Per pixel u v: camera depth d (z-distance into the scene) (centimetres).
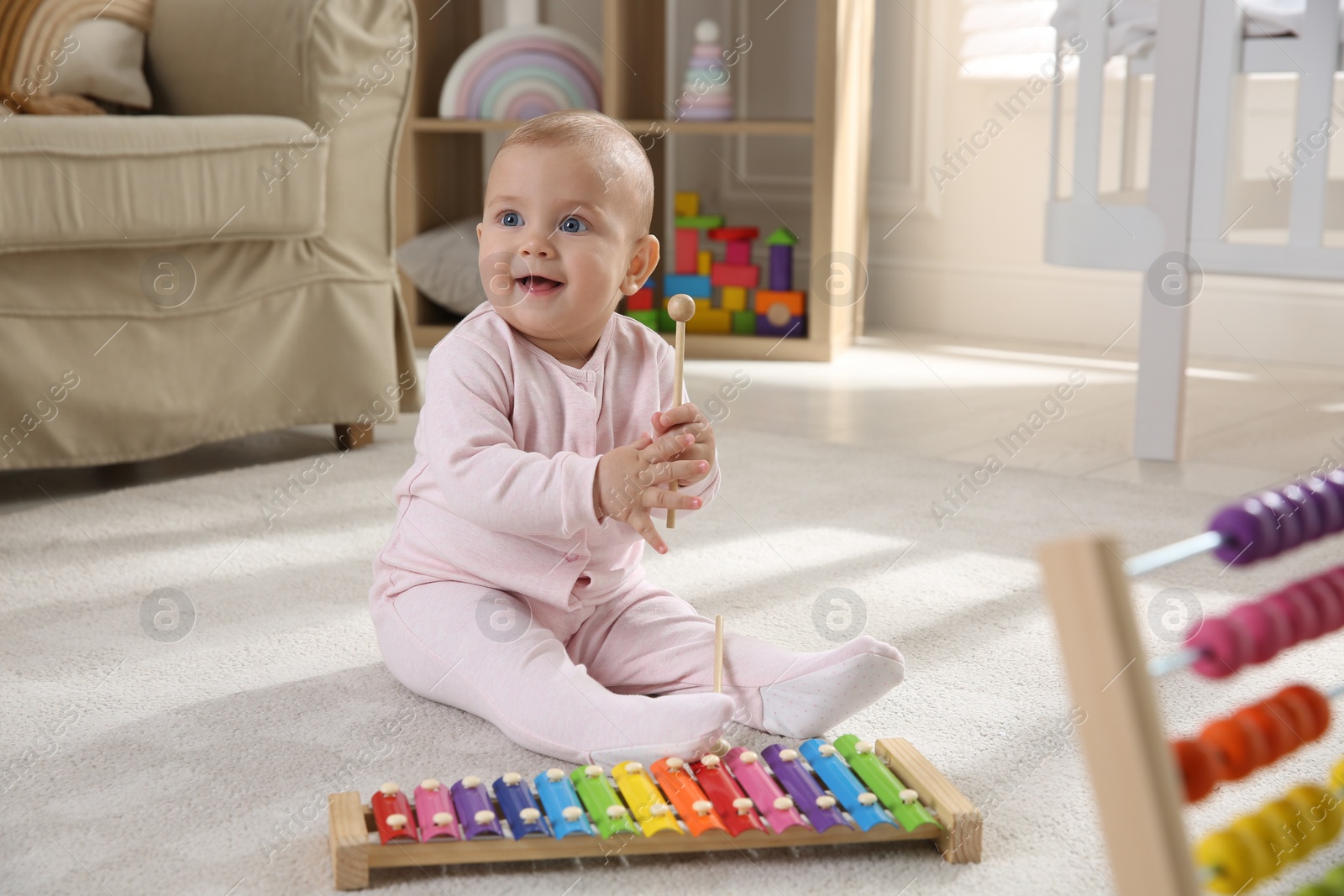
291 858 70
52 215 141
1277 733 59
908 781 76
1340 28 160
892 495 154
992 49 276
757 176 303
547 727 82
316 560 127
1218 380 232
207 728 87
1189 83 165
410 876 69
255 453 178
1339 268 162
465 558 91
